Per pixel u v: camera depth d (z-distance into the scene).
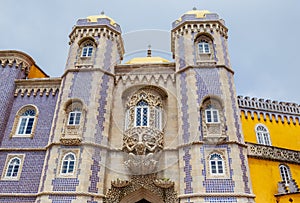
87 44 20.42
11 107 19.48
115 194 15.00
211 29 20.03
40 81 20.33
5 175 16.62
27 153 17.30
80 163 15.12
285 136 22.69
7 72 20.61
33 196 15.60
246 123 22.33
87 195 14.26
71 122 16.98
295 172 19.47
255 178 17.73
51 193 14.32
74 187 14.45
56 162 15.38
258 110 23.36
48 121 18.53
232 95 17.69
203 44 19.61
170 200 14.59
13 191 15.93
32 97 19.84
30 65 22.42
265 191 17.50
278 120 23.41
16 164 17.05
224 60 18.86
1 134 18.09
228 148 15.26
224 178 14.34
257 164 18.42
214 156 15.12
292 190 18.03
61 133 16.45
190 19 20.50
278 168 18.97
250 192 14.35
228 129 15.87
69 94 17.86
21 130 18.59
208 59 18.72
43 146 17.45
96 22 21.08
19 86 20.41
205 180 14.31
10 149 17.47
